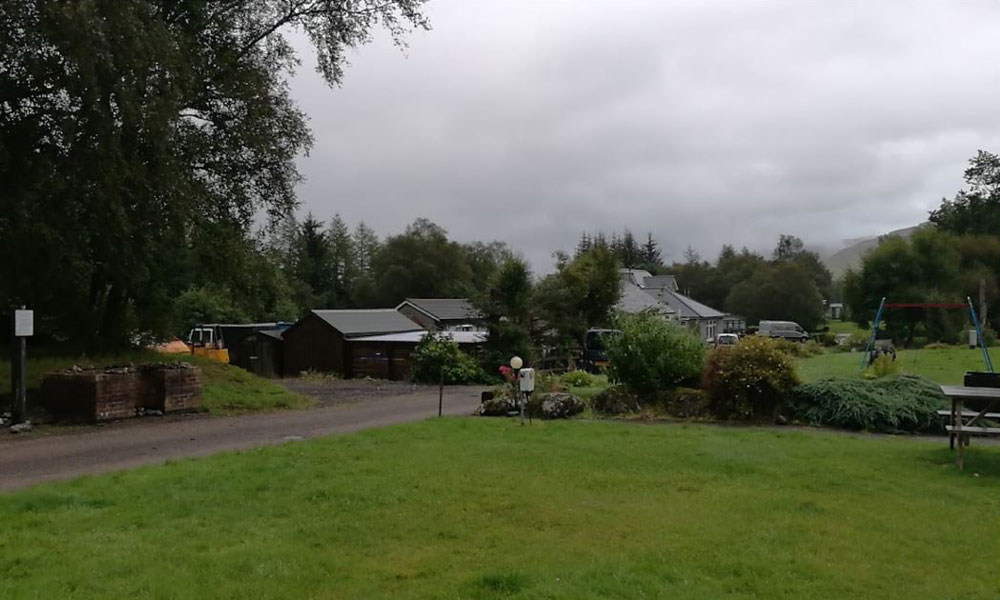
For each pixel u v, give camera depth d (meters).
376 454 9.52
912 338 47.81
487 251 98.00
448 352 28.36
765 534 5.91
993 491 7.46
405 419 15.06
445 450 9.82
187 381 16.03
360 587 4.74
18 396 13.62
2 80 15.40
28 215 15.04
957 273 52.28
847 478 8.02
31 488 7.75
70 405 14.33
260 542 5.69
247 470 8.47
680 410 13.82
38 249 16.08
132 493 7.34
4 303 16.95
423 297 82.94
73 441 12.05
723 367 13.55
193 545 5.61
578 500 7.04
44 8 13.92
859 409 12.30
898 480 7.96
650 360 14.39
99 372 14.87
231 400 17.34
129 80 15.14
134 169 16.25
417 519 6.35
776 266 83.88
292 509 6.71
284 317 63.16
